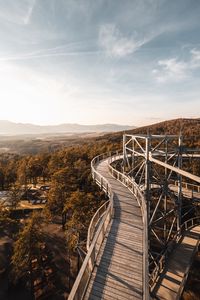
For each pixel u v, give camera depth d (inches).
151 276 637.3
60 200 1416.1
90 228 418.3
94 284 299.4
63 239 1293.1
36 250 968.3
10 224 1491.1
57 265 1074.1
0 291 935.0
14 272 989.2
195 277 729.6
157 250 960.9
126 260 346.9
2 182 2300.7
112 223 472.4
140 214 521.7
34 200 1897.1
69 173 1594.5
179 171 518.0
